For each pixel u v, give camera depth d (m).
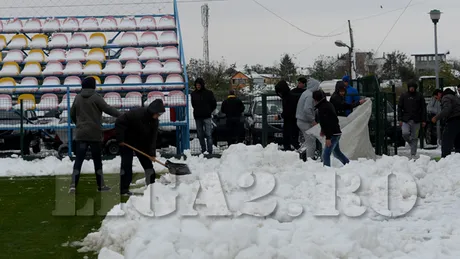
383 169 11.27
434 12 21.42
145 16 23.00
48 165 15.57
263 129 17.50
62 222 9.06
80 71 20.64
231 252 5.88
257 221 7.31
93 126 11.72
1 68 21.45
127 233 7.38
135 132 11.36
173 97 18.36
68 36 23.02
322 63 65.75
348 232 6.62
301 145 16.34
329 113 12.89
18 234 8.30
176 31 22.53
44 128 17.66
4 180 13.69
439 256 6.34
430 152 19.17
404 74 71.69
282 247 5.99
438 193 10.29
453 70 47.38
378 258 6.20
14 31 22.59
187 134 18.17
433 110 21.48
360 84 19.80
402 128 17.75
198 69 53.69
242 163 11.45
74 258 7.06
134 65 20.92
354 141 15.00
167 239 6.14
